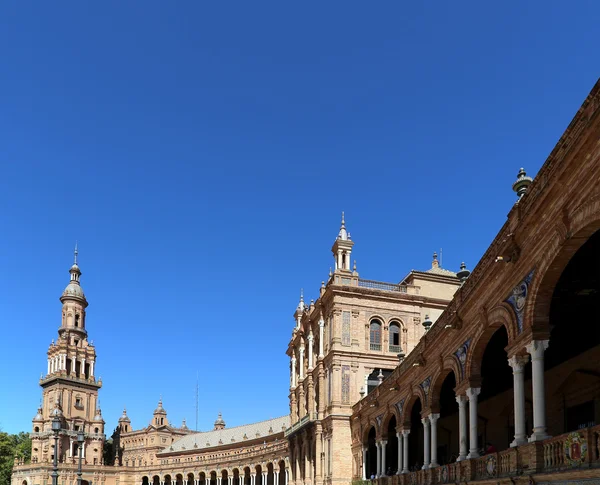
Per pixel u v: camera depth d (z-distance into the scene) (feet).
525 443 54.70
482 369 89.56
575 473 43.96
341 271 192.44
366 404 147.23
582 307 67.10
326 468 179.01
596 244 51.47
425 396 94.68
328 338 188.55
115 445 438.81
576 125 43.83
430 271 211.20
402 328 189.37
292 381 232.94
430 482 86.69
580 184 44.04
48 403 384.47
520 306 56.65
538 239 52.13
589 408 78.18
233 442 399.24
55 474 109.60
